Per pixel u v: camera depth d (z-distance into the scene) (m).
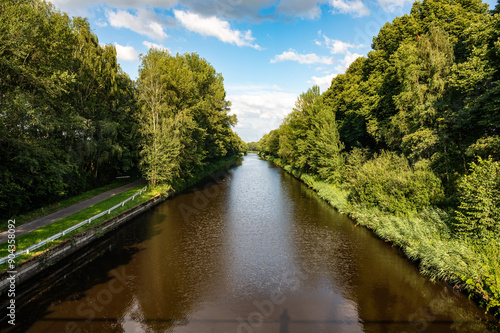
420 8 23.94
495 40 13.07
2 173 12.77
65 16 21.62
